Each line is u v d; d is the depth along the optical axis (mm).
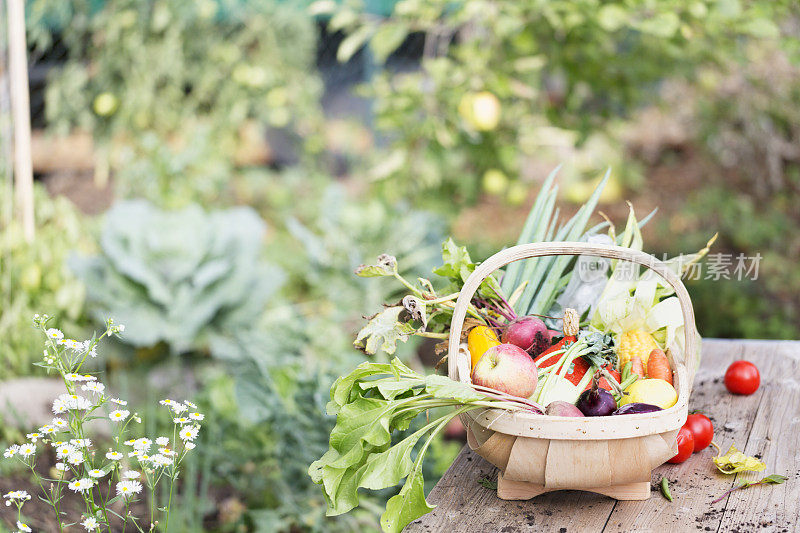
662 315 1339
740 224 4867
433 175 3600
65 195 4859
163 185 4387
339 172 5633
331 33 6039
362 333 1243
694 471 1333
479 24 3422
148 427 2523
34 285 3102
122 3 4480
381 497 2314
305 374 2572
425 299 1315
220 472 2609
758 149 4832
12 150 3305
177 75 4633
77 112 4582
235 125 4875
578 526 1184
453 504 1262
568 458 1121
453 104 3316
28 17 4305
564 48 3486
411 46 6320
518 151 3816
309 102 5191
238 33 4883
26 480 2434
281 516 2396
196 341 3062
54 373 2895
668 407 1199
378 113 3424
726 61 3811
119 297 3061
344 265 3299
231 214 3316
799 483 1274
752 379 1610
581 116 3838
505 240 4879
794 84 4172
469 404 1146
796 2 3295
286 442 2316
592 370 1249
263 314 3482
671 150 5902
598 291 1455
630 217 1439
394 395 1165
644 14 3215
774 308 4160
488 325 1363
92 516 1547
